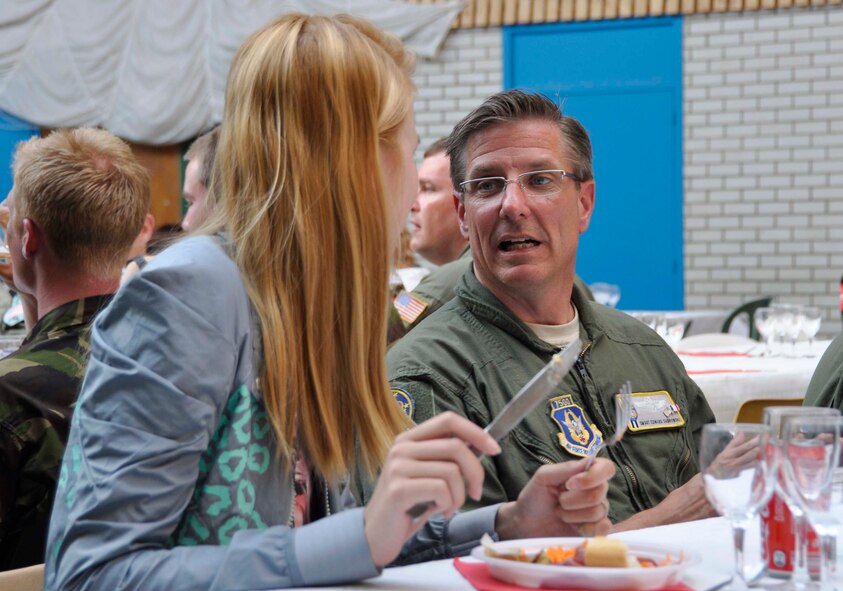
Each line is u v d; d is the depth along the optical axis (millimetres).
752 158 7945
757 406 2771
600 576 991
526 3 8250
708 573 1076
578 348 1094
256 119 1200
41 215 1796
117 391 1062
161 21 8656
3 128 8758
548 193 1944
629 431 1922
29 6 8688
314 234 1188
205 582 1027
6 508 1635
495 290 1959
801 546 1094
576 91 8250
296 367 1185
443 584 1057
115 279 1860
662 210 8164
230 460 1120
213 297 1112
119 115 8734
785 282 7910
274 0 8492
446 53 8414
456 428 1038
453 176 2057
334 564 1031
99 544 1036
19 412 1641
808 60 7797
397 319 2281
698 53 8016
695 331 6242
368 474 1340
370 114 1217
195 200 2709
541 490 1280
